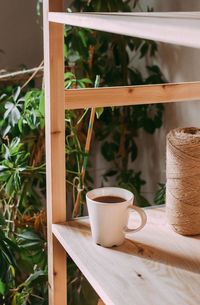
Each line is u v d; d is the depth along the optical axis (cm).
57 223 98
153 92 101
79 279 139
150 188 188
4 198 148
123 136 187
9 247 130
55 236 98
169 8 161
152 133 177
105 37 171
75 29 161
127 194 91
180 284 75
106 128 185
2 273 127
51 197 98
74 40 161
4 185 145
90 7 164
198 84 105
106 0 164
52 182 97
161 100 103
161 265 81
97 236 87
